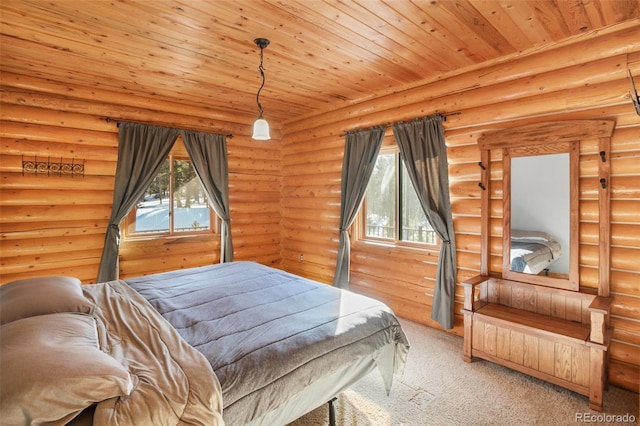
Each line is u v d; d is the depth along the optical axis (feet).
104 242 13.29
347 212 14.61
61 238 12.58
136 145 13.69
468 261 11.13
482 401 7.84
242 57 10.09
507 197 9.96
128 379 4.23
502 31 8.52
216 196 15.98
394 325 7.54
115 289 8.36
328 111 15.79
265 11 7.52
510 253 9.95
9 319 5.61
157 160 14.14
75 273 12.96
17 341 4.40
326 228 16.31
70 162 12.57
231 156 16.85
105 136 13.19
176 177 15.47
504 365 9.01
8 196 11.52
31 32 8.55
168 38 8.84
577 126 8.66
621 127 8.31
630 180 8.17
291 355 5.59
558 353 8.10
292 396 5.38
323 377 5.89
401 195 13.57
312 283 9.43
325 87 12.90
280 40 8.96
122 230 13.92
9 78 11.27
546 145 9.26
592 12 7.61
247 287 8.89
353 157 14.49
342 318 7.02
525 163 9.65
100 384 3.92
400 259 13.19
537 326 8.38
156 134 14.16
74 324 5.40
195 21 7.97
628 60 8.09
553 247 9.16
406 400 7.88
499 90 10.16
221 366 5.07
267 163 18.17
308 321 6.76
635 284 8.14
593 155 8.62
